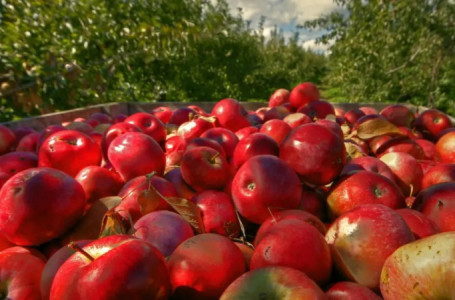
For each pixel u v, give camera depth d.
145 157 0.35
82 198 0.27
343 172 0.34
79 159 0.36
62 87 1.07
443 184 0.28
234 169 0.37
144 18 1.55
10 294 0.21
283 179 0.27
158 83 1.96
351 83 2.90
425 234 0.23
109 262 0.17
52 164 0.35
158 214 0.26
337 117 0.61
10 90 0.96
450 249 0.16
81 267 0.17
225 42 2.89
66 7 1.34
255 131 0.50
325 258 0.20
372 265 0.20
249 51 3.71
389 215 0.21
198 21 2.33
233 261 0.21
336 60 3.42
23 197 0.24
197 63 2.37
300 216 0.25
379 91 2.69
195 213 0.28
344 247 0.21
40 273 0.22
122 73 1.71
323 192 0.32
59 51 1.18
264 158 0.29
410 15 2.40
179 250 0.21
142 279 0.17
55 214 0.25
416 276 0.16
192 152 0.34
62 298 0.17
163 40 1.53
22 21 1.18
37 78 1.00
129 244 0.18
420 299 0.16
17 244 0.25
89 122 0.60
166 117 0.65
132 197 0.29
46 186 0.25
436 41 2.45
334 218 0.29
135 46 1.51
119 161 0.35
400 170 0.37
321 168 0.29
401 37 2.48
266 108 0.76
